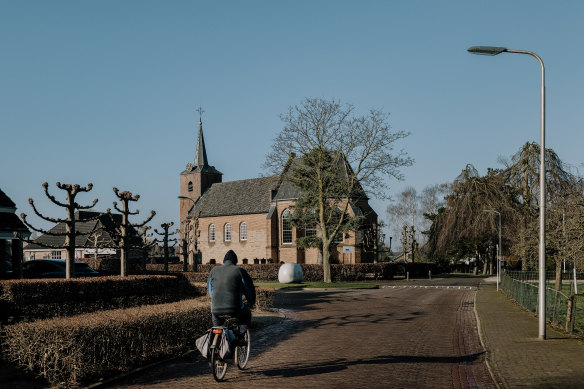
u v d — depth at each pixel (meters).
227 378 8.41
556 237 24.27
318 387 7.75
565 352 10.34
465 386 7.90
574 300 13.34
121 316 9.55
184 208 75.25
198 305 12.12
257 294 19.70
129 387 7.84
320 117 39.88
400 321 16.62
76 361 7.98
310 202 43.50
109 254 54.97
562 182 41.94
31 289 14.41
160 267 54.78
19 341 8.27
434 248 57.16
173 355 10.38
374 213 59.03
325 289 35.16
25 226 24.48
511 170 47.84
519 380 8.01
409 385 7.90
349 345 11.72
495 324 15.26
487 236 56.09
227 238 68.19
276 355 10.51
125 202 20.05
